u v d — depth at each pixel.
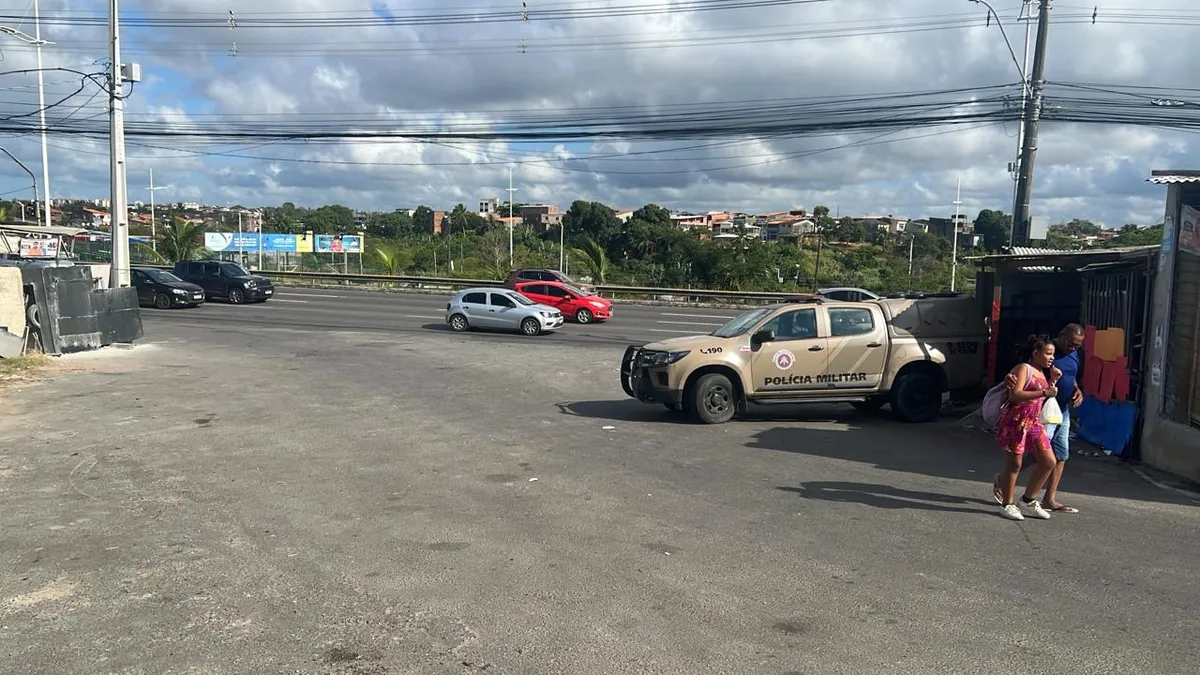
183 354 18.55
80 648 4.14
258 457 8.64
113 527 6.15
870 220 115.25
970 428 10.89
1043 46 18.12
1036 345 6.76
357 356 18.81
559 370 16.97
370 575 5.19
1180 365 8.31
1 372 14.77
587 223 86.81
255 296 34.34
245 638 4.27
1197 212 8.08
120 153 22.50
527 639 4.29
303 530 6.12
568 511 6.70
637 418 11.54
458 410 11.95
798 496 7.28
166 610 4.62
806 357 11.29
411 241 79.75
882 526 6.38
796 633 4.39
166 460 8.45
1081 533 6.28
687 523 6.40
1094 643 4.32
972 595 4.97
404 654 4.11
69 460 8.41
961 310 11.86
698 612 4.66
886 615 4.65
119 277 22.52
